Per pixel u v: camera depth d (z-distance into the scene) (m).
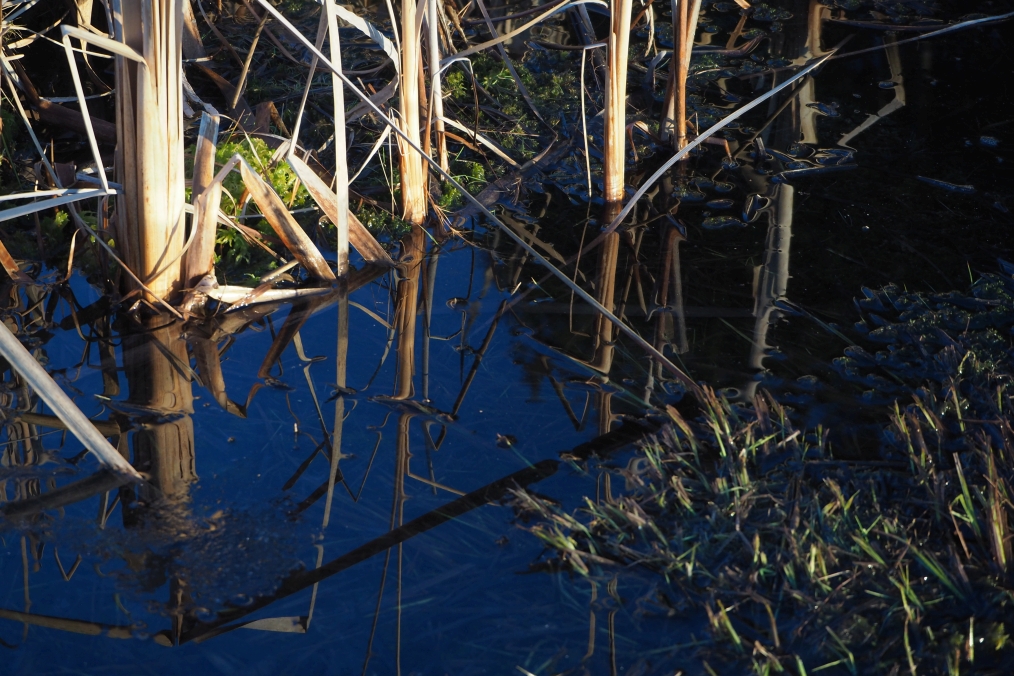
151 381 2.88
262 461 2.58
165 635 2.04
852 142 4.28
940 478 2.28
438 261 3.57
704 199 3.94
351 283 3.43
